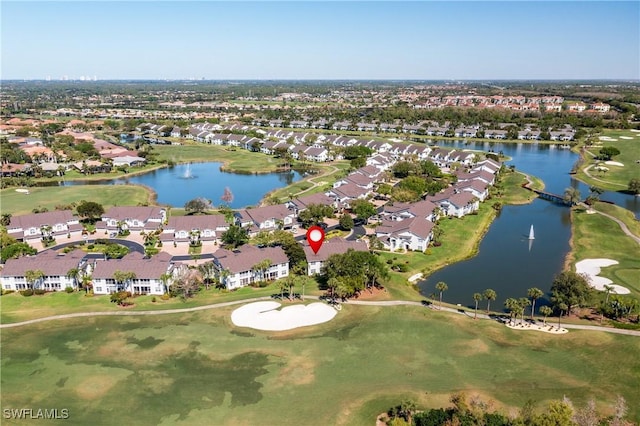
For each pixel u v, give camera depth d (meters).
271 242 132.62
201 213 172.25
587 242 143.88
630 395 72.56
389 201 182.38
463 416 63.44
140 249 139.12
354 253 113.06
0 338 90.25
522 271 125.12
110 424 67.56
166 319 97.62
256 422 67.75
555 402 62.59
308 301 105.38
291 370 79.88
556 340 88.56
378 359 83.06
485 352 84.88
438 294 111.69
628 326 92.88
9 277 110.88
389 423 66.06
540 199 197.62
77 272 111.56
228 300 106.19
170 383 76.50
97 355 84.44
